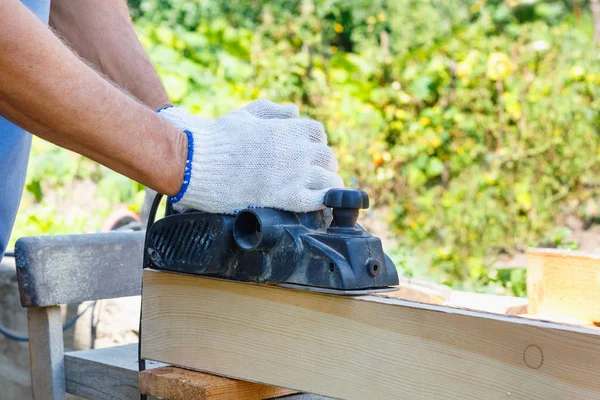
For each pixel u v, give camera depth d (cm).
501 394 90
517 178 445
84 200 435
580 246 414
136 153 104
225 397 113
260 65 506
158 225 122
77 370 152
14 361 206
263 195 108
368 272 103
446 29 518
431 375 95
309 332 106
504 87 476
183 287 122
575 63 473
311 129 110
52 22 136
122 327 195
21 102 94
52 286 154
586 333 84
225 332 116
